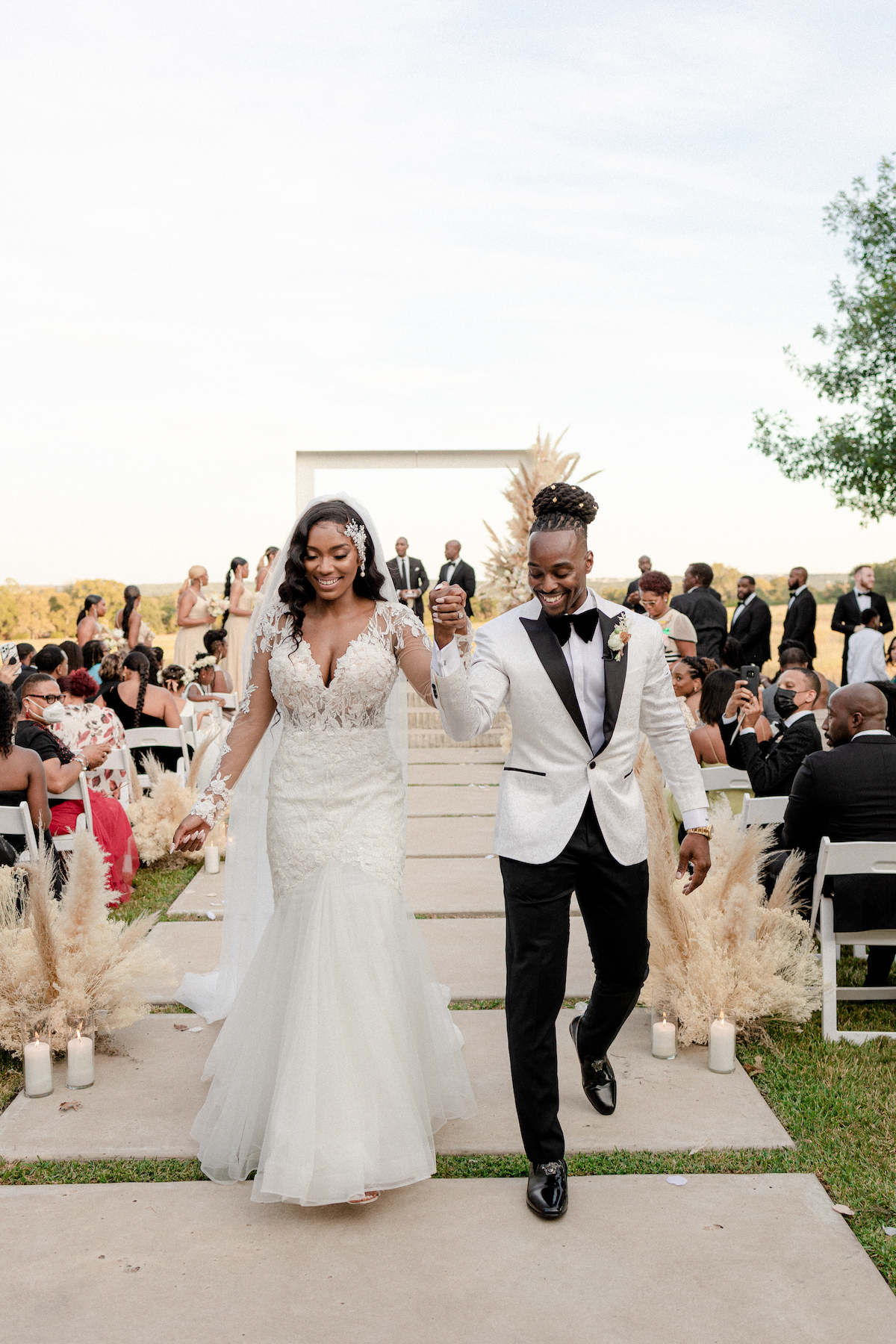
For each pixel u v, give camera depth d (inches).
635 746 110.0
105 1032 150.5
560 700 105.9
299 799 114.6
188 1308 92.4
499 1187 112.1
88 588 780.6
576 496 106.7
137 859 241.4
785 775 185.0
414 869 248.1
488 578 425.4
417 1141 109.0
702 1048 149.5
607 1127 124.2
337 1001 108.3
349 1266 98.3
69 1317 91.2
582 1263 98.3
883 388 660.1
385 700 116.3
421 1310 91.9
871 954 169.0
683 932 150.3
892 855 144.9
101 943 147.3
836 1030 151.1
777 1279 95.8
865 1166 115.3
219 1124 114.6
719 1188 111.0
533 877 105.3
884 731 160.9
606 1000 119.7
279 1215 107.1
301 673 113.7
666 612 325.1
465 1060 144.6
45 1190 111.5
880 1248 100.2
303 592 116.5
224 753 119.7
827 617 728.3
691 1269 97.3
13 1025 143.5
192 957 186.2
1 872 155.7
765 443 685.9
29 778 177.8
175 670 319.3
